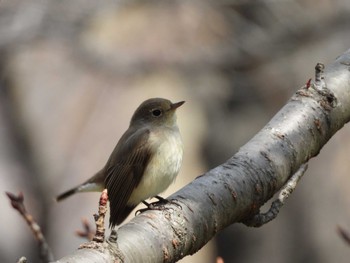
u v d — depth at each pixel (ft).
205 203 18.43
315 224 49.06
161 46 51.24
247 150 19.77
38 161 57.82
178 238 17.63
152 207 18.04
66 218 56.34
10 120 58.95
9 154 58.49
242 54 50.06
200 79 50.75
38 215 56.54
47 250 20.89
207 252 51.34
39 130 57.98
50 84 57.06
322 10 50.06
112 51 51.67
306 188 49.32
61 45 50.44
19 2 49.60
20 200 20.90
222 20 50.44
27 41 49.47
